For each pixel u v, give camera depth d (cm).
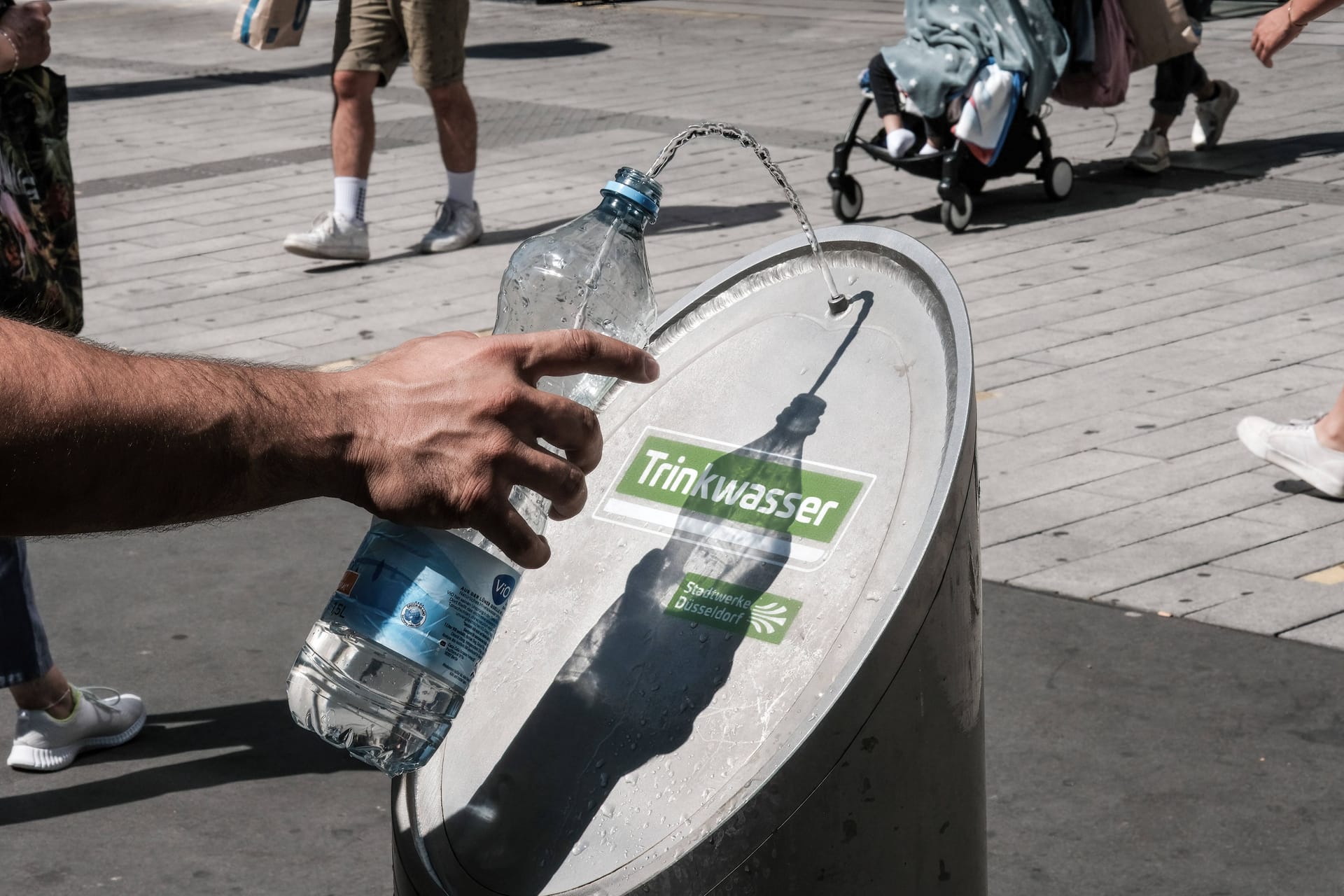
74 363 89
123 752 334
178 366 94
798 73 1275
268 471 95
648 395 147
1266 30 499
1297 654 345
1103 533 414
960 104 745
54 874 288
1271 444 433
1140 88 1136
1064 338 584
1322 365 539
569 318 137
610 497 141
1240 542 405
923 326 132
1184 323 596
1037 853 277
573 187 887
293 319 651
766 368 141
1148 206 792
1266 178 839
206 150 1031
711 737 118
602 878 114
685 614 128
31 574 421
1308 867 270
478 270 725
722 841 109
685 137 136
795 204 140
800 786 108
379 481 98
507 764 126
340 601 114
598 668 128
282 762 329
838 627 119
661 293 658
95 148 1045
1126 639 354
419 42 725
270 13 683
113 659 374
